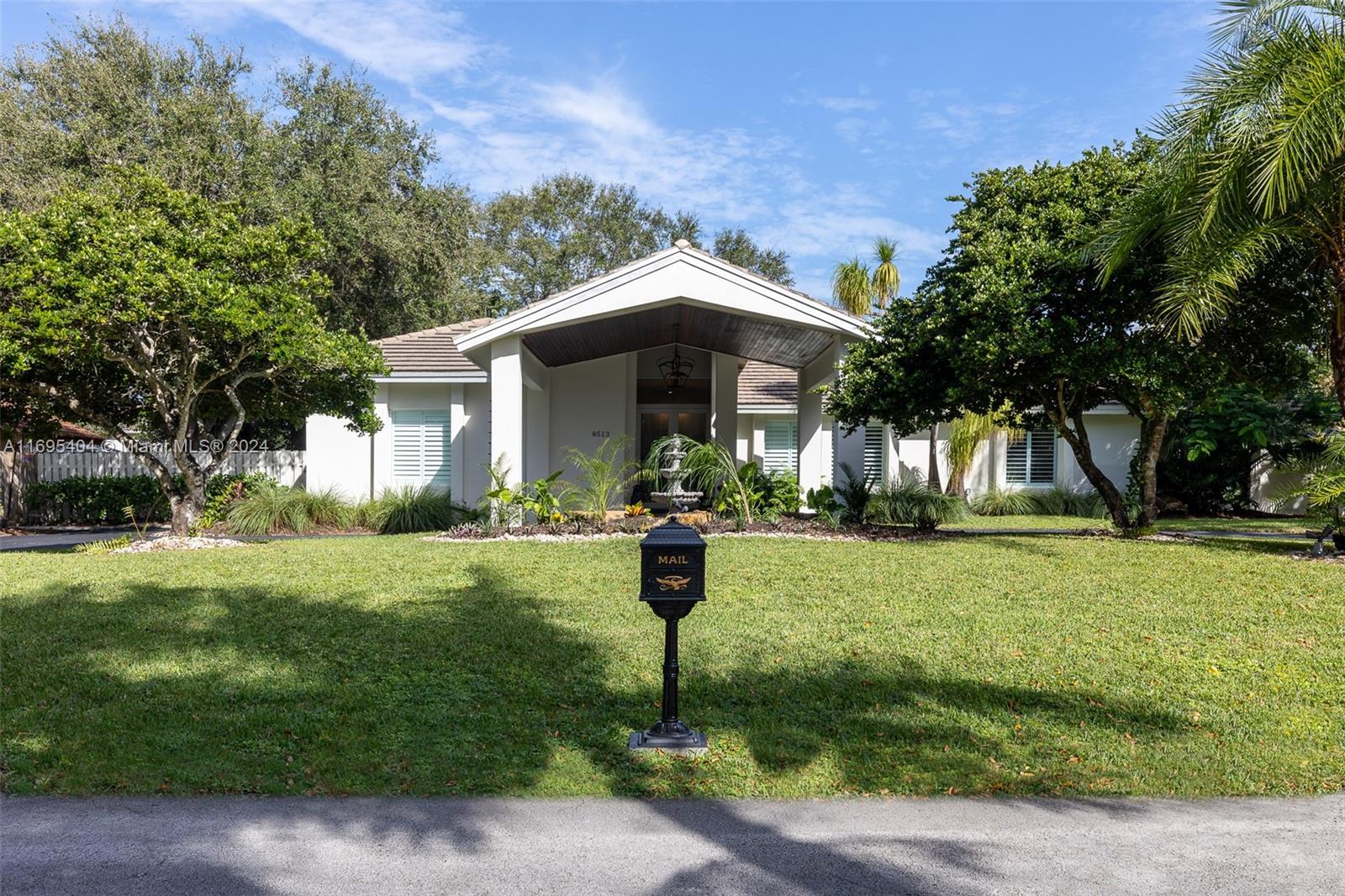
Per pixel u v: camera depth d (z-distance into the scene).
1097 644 7.04
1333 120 9.53
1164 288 10.97
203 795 4.39
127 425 15.65
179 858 3.74
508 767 4.75
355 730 5.18
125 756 4.79
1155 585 9.30
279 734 5.12
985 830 4.09
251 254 12.38
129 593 8.91
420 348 19.92
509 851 3.85
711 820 4.19
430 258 26.78
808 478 18.98
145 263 11.10
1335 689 5.99
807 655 6.71
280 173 24.50
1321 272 12.02
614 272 14.22
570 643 6.99
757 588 9.15
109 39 23.28
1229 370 13.04
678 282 14.28
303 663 6.43
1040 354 12.33
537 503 14.47
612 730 5.27
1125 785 4.59
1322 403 19.31
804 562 10.67
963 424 20.92
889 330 13.82
